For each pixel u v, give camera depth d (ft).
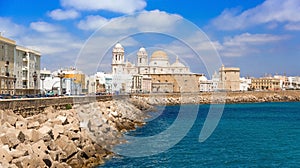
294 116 357.20
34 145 99.30
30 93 339.57
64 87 332.19
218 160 135.74
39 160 90.99
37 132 106.11
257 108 504.02
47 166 94.17
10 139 93.50
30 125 121.60
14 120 118.21
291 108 502.79
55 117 144.87
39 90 353.72
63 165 101.60
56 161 99.81
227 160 136.05
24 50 335.88
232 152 150.82
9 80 298.15
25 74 338.54
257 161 134.92
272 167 126.31
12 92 305.32
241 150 155.63
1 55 283.79
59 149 107.14
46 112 155.02
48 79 372.17
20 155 88.53
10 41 301.63
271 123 282.36
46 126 116.37
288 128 244.63
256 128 243.19
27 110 143.64
